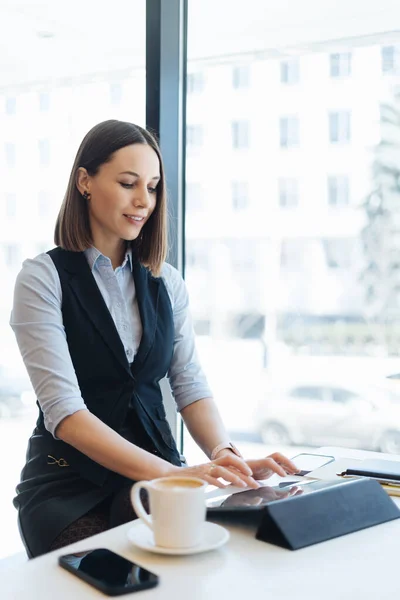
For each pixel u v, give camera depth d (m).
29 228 2.68
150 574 0.82
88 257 1.63
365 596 0.78
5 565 0.90
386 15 2.10
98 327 1.56
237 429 2.36
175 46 2.20
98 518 1.43
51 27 2.51
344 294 2.20
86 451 1.41
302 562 0.87
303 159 2.20
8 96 2.64
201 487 0.90
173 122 2.22
